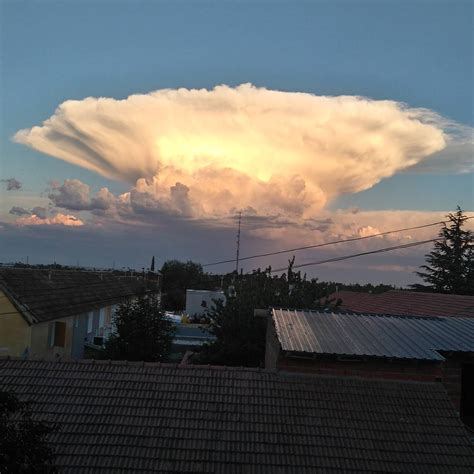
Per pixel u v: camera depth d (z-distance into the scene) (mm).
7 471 3914
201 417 7875
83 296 26984
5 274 20453
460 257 39500
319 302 19516
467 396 11836
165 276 62031
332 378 8883
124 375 8719
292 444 7504
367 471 7168
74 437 7406
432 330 10625
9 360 9023
